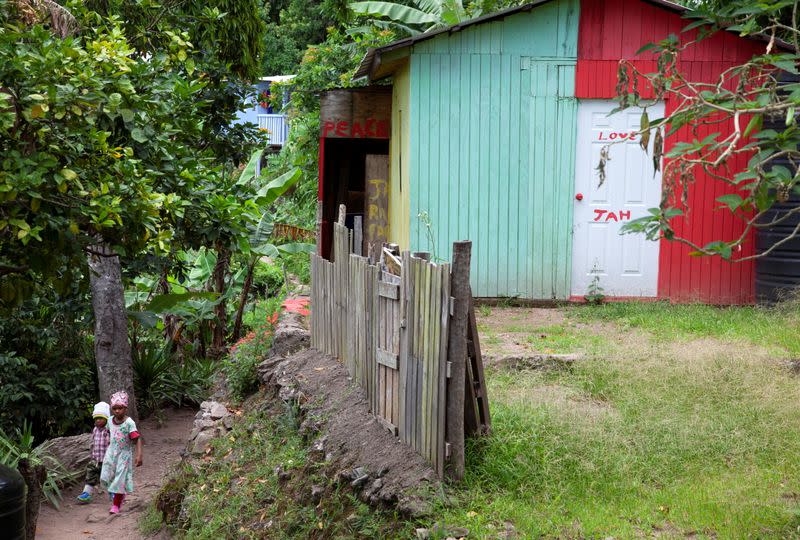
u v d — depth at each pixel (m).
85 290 7.07
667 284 11.27
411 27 18.59
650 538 5.10
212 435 9.80
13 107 6.15
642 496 5.68
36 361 13.52
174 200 6.98
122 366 13.69
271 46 35.59
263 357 11.16
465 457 6.03
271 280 20.05
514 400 7.02
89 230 7.06
